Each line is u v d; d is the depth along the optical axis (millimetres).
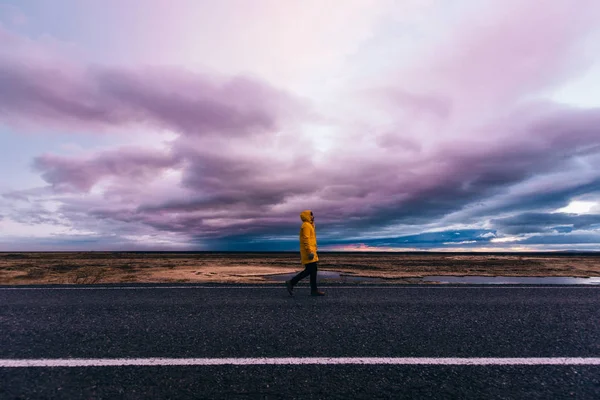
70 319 4379
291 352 3129
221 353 3104
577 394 2352
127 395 2297
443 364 2855
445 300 5699
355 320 4320
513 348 3260
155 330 3861
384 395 2314
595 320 4340
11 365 2811
